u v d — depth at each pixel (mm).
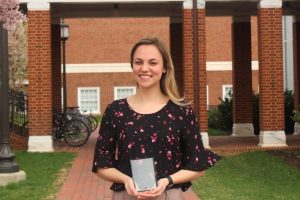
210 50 33656
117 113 3193
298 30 18625
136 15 18172
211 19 33719
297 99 18500
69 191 8938
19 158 12914
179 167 3162
